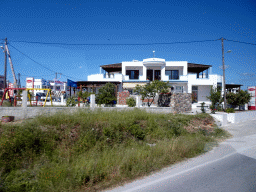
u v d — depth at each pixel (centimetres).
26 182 404
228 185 415
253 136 1021
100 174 450
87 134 679
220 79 2575
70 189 392
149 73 2912
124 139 757
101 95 1675
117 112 1024
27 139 559
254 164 563
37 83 3966
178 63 2730
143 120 973
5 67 2383
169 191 388
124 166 499
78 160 535
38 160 515
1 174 434
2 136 554
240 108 2319
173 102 1439
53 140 612
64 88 4359
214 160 607
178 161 595
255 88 2312
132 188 406
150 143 787
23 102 1020
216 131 1066
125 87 2583
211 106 1534
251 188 399
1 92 3453
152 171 508
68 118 779
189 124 1098
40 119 729
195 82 2548
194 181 440
